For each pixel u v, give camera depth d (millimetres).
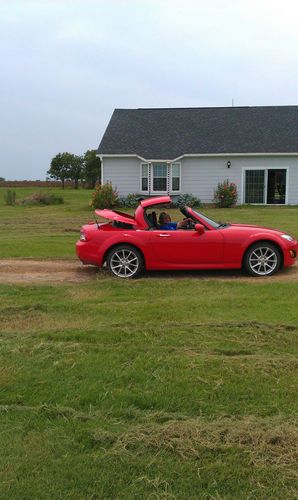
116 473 2805
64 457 2949
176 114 29828
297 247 8477
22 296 6801
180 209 8430
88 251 8172
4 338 5016
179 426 3211
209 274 8469
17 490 2668
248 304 6160
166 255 8023
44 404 3566
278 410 3453
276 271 8203
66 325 5426
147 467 2852
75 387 3854
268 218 18891
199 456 2945
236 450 2998
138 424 3291
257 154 26141
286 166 26375
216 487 2695
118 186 27406
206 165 26891
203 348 4617
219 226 8328
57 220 20078
